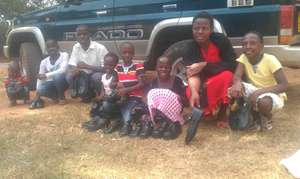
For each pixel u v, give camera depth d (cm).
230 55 499
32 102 626
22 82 650
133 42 636
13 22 876
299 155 401
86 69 633
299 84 745
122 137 477
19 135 494
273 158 409
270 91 466
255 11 527
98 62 638
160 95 472
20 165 408
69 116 566
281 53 516
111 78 537
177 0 582
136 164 407
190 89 473
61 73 630
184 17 576
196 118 441
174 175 383
